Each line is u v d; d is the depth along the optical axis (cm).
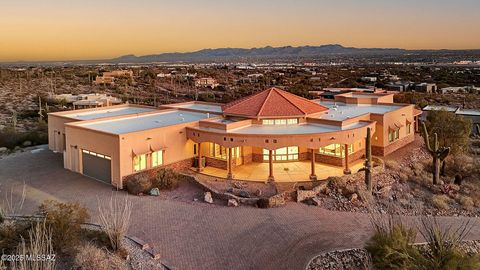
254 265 2173
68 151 3809
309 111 4228
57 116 4441
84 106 8806
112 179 3369
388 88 12706
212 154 3947
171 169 3522
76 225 2153
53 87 14875
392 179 3734
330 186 3356
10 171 3775
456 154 4341
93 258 1908
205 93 13088
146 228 2553
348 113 4728
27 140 5075
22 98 11662
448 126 4369
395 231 2066
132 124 4062
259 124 4050
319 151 4031
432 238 2002
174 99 11812
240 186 3341
